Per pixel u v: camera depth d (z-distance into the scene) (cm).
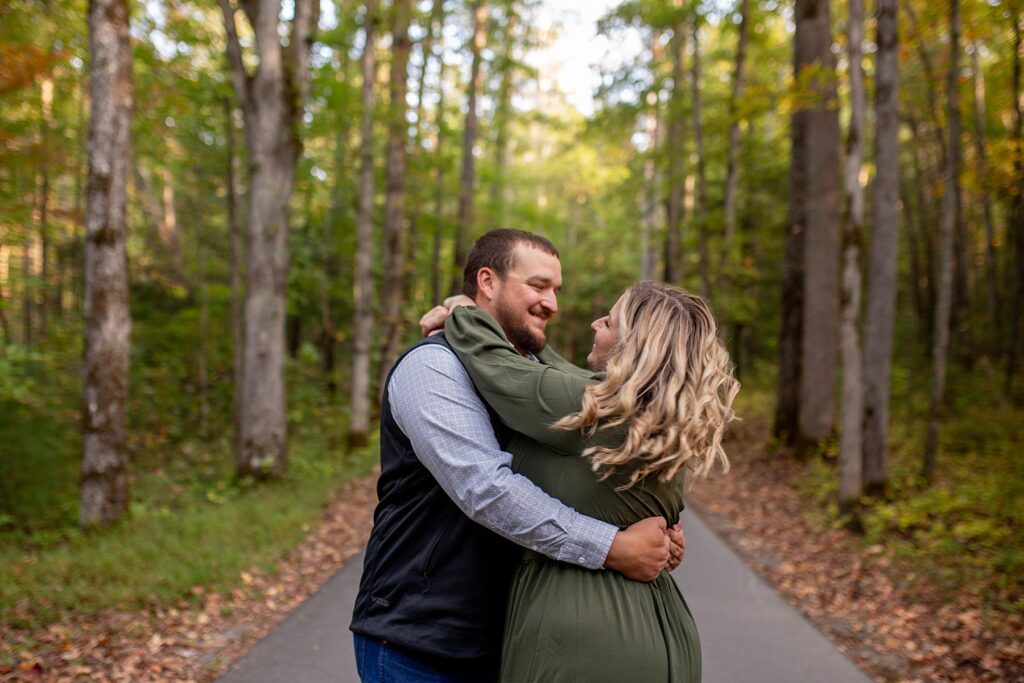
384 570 183
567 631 164
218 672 384
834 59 1190
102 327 682
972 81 1199
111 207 686
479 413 176
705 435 172
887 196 795
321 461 1143
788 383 1277
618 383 169
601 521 170
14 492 821
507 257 201
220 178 1515
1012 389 1424
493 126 2139
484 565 179
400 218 1459
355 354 1265
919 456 1083
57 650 398
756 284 2047
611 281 3878
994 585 545
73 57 942
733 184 1582
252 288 979
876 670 423
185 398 1596
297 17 1009
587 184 3553
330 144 1712
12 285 1084
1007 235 1681
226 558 573
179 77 1136
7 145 933
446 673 177
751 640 454
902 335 2073
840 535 738
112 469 686
